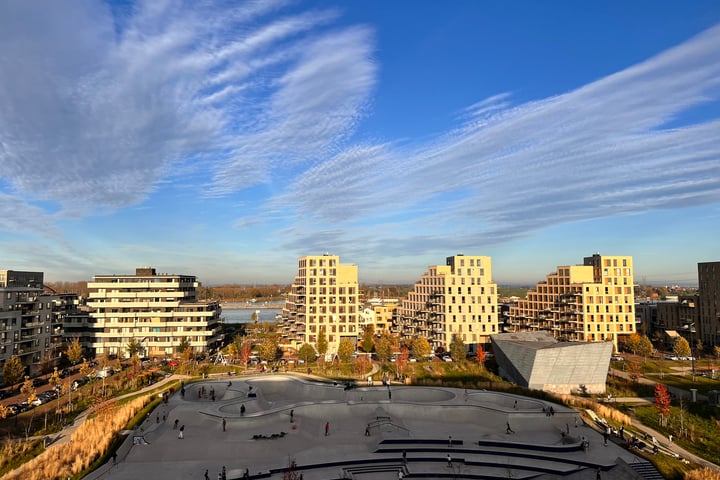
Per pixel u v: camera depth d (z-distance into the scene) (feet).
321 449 215.51
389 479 190.39
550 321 586.45
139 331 515.09
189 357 464.65
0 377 361.51
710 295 535.19
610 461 205.67
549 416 259.60
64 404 303.89
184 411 261.85
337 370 420.36
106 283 519.19
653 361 465.06
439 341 536.01
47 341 430.20
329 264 537.24
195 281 594.65
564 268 577.84
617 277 542.57
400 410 274.57
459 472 197.88
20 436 242.17
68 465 194.29
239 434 236.02
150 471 190.60
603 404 310.86
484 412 265.54
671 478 195.21
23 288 404.77
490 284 528.63
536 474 197.67
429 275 579.07
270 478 188.03
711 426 264.72
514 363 363.15
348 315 533.96
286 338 593.83
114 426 240.94
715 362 459.73
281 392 349.00
